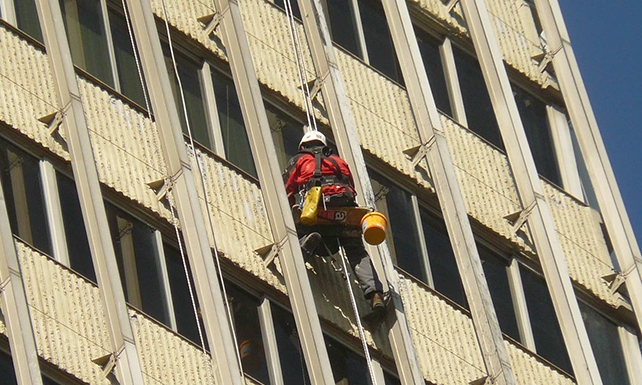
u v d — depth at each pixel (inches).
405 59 1704.0
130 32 1558.8
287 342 1504.7
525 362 1648.6
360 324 1473.9
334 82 1626.5
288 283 1489.9
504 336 1652.3
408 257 1637.6
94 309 1416.1
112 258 1413.6
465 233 1625.2
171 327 1454.2
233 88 1622.8
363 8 1760.6
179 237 1497.3
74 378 1374.3
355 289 1552.7
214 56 1622.8
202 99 1600.6
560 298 1657.2
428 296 1617.9
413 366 1501.0
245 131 1609.3
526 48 1859.0
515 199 1738.4
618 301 1749.5
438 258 1658.5
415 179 1679.4
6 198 1438.2
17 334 1341.0
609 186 1774.1
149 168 1514.5
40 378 1327.5
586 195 1811.0
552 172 1812.3
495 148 1768.0
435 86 1776.6
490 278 1688.0
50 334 1382.9
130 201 1488.7
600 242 1781.5
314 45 1652.3
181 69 1600.6
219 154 1574.8
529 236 1720.0
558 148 1829.5
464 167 1729.8
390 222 1647.4
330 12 1733.5
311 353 1459.2
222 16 1617.9
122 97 1537.9
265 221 1547.7
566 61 1843.0
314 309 1475.1
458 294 1646.2
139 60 1571.1
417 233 1657.2
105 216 1429.6
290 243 1497.3
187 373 1432.1
